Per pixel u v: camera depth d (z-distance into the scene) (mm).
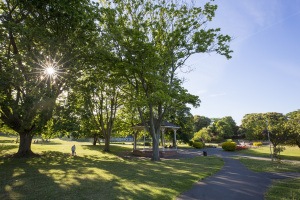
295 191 11242
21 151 24625
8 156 23984
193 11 25281
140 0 24719
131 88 29719
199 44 25141
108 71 24688
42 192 10641
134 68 22641
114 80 26203
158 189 11344
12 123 23078
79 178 14008
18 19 18906
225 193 10766
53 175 14836
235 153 37781
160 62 22891
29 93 16203
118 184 12438
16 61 16938
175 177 14609
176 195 10305
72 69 20406
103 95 38281
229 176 15305
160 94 21469
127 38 22734
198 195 10375
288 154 34125
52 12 16984
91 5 18531
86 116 22938
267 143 64188
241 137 87125
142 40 21750
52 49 17781
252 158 28609
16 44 20453
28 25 18750
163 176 14977
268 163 22906
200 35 24812
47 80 19312
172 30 26281
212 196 10242
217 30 25000
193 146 53438
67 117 20719
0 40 16859
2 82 15188
